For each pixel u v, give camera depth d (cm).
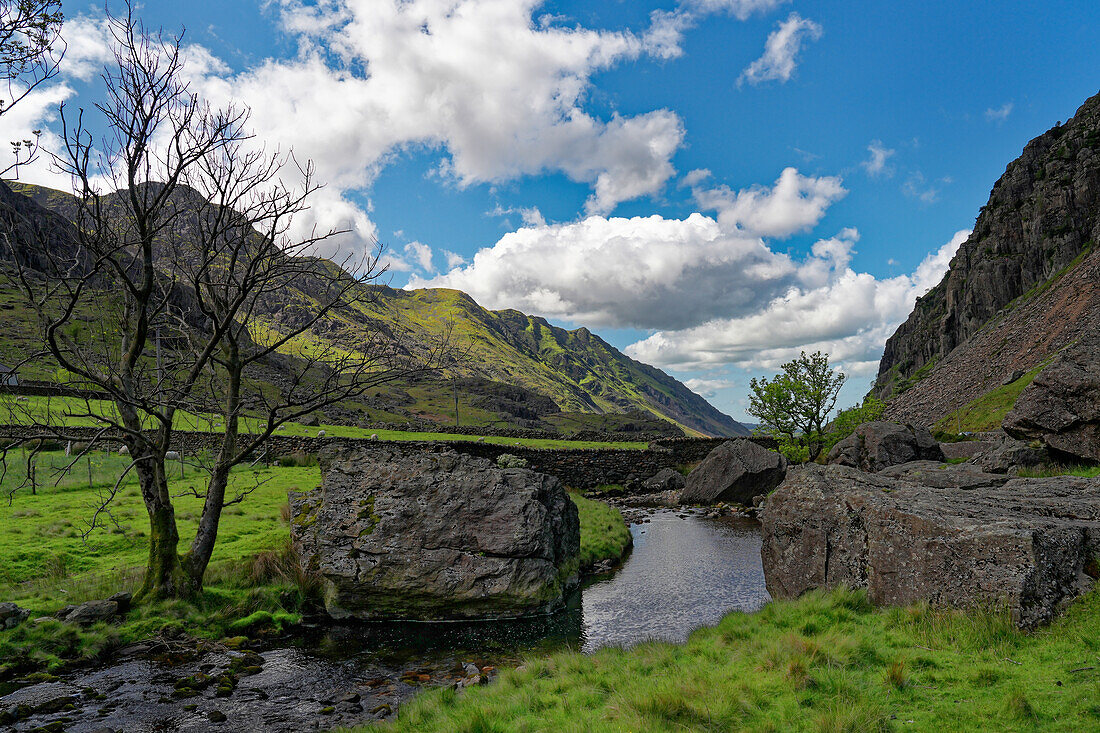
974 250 18950
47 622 1437
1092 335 2731
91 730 1067
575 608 1983
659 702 830
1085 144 16225
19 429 1605
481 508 2105
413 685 1317
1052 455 2488
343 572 1867
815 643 989
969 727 688
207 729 1083
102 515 2461
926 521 1175
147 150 1577
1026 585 981
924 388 14638
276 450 4591
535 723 866
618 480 5712
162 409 1789
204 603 1680
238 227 1678
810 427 5834
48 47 1292
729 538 3209
